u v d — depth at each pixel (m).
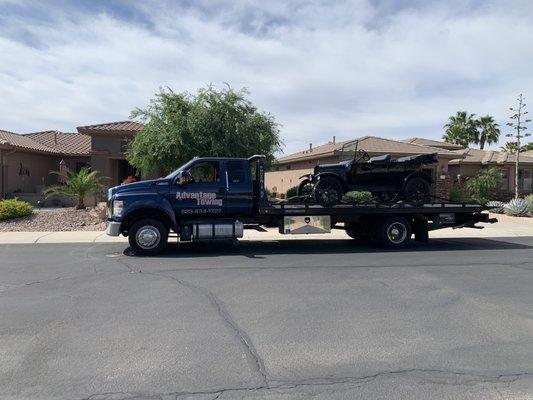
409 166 13.58
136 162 20.91
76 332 5.56
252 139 20.73
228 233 11.92
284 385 4.20
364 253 11.97
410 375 4.42
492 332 5.62
